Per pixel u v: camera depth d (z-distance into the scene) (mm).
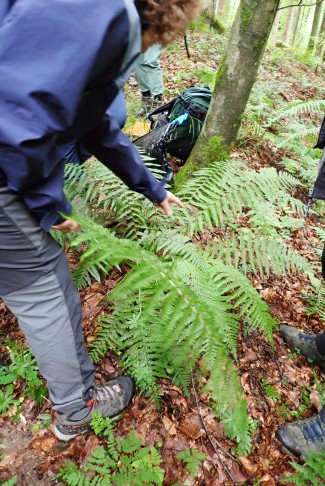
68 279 1434
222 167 2588
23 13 891
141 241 2244
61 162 1139
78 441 1721
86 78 925
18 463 1644
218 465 1712
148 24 1166
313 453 1651
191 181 2574
